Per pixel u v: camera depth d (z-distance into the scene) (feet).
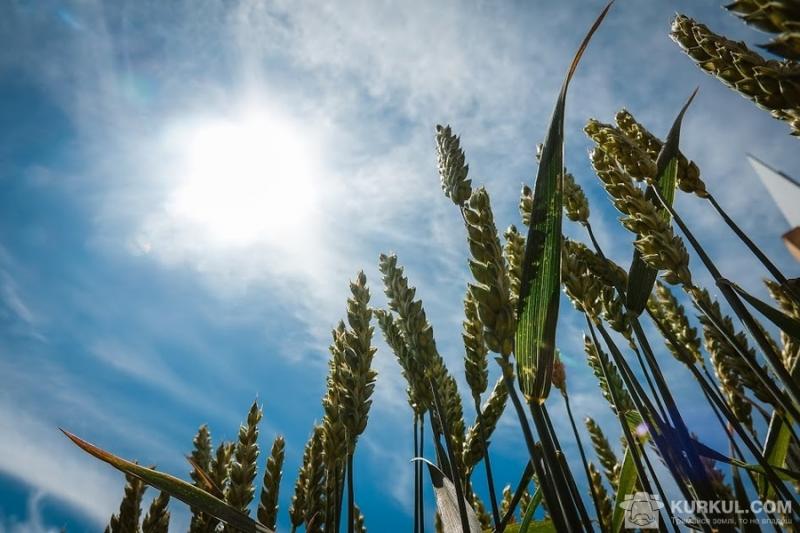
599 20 0.74
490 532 1.18
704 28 0.89
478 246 0.73
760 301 0.78
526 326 0.70
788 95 0.61
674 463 0.82
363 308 1.07
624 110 1.42
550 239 0.72
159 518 1.28
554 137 0.75
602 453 1.73
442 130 0.95
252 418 1.29
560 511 0.55
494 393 1.35
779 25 0.39
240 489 1.21
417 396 1.09
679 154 1.18
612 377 1.29
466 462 1.22
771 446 1.05
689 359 0.93
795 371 0.94
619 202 1.03
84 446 0.94
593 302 1.03
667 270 0.92
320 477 1.19
